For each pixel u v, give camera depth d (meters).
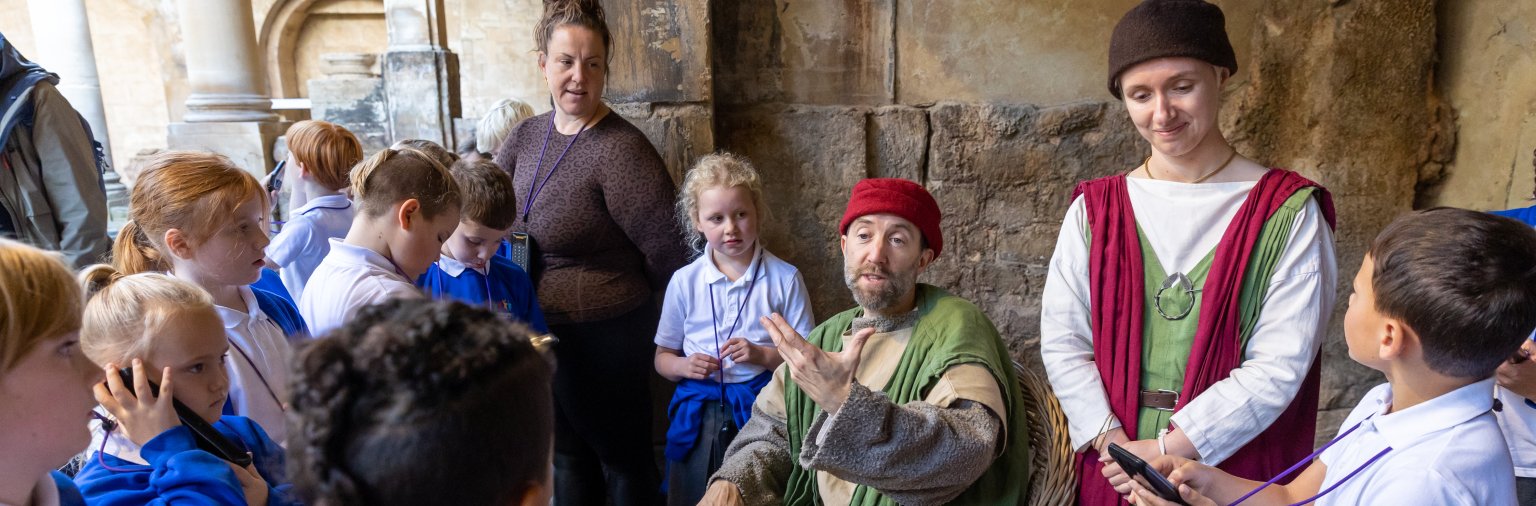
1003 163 2.73
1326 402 2.83
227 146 5.66
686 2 2.51
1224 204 1.54
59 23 6.49
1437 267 0.97
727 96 2.77
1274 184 1.52
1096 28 2.65
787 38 2.72
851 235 1.57
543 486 0.75
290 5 10.71
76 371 0.90
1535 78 2.34
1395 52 2.53
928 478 1.31
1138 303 1.58
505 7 8.80
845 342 1.65
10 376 0.83
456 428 0.63
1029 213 2.77
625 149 2.25
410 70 4.06
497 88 8.98
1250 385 1.45
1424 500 1.00
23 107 2.71
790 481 1.65
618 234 2.35
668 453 2.25
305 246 2.34
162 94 10.63
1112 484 1.42
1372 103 2.56
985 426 1.34
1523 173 2.38
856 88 2.75
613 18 2.53
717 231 2.11
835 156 2.75
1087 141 2.70
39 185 2.80
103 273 1.33
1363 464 1.10
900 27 2.69
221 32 5.66
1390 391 1.19
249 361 1.54
